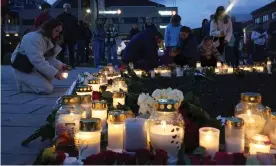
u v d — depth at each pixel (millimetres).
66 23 11531
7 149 2541
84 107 2420
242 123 1778
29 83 5824
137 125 1803
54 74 5836
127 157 1544
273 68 6602
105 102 2285
